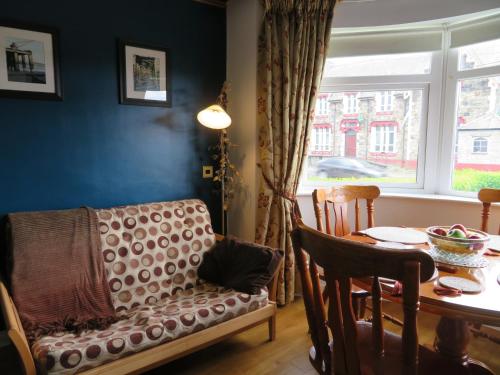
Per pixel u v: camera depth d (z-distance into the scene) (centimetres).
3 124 214
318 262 110
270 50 269
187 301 215
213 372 200
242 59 292
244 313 212
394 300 129
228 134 311
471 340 231
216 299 210
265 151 276
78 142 240
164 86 274
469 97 282
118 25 251
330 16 272
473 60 278
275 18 269
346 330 107
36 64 221
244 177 299
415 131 304
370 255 94
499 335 229
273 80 273
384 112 309
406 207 288
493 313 112
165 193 284
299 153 280
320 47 271
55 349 155
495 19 258
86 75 240
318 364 131
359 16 283
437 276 138
